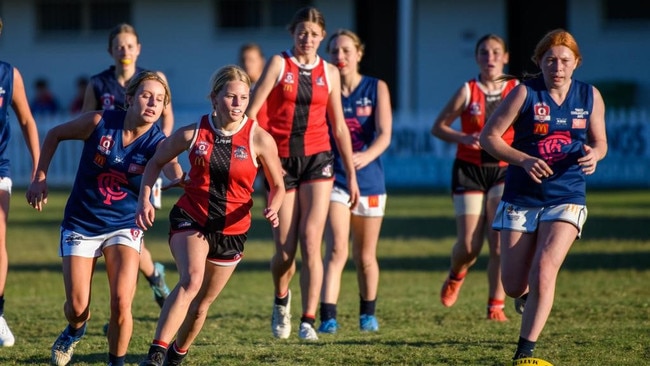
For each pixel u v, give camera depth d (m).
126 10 102.06
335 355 22.53
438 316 29.88
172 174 19.83
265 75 25.55
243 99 19.31
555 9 95.94
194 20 100.75
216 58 100.56
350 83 28.88
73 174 87.12
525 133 20.92
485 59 30.05
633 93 90.06
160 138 20.59
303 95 25.59
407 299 33.53
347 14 98.31
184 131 19.59
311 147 25.84
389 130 28.45
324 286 27.25
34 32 103.50
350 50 28.58
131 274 20.27
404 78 85.38
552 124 20.69
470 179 29.31
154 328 27.53
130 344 24.91
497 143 20.64
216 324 28.48
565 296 33.06
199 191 19.66
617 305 30.81
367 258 27.70
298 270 42.28
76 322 21.31
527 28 96.88
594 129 20.97
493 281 29.19
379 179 27.94
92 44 102.62
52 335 26.50
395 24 101.44
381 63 102.38
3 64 24.88
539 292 19.66
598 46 92.38
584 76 92.94
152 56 101.81
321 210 25.83
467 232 29.34
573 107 20.77
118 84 30.33
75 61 103.06
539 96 20.78
